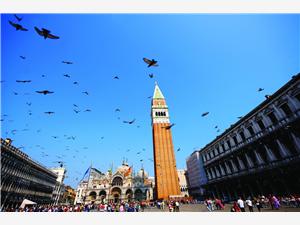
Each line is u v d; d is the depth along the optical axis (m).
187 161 98.56
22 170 58.28
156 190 72.50
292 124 27.59
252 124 36.22
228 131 44.25
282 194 29.47
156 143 78.19
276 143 30.69
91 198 101.75
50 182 84.81
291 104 27.95
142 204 45.19
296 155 27.17
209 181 54.88
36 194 68.94
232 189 43.00
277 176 29.98
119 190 104.00
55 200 93.94
